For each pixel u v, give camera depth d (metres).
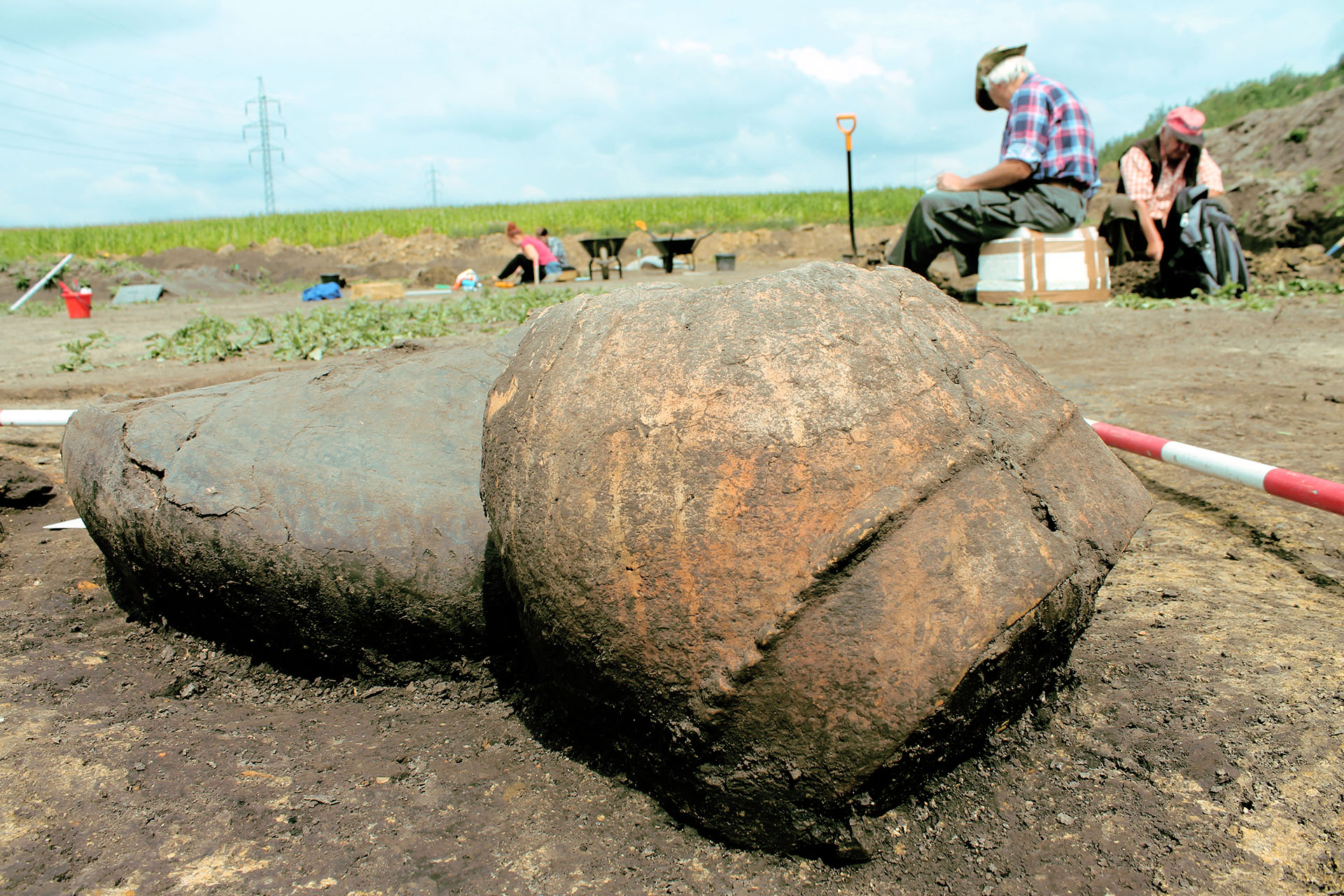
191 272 18.06
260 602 2.19
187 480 2.24
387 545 2.10
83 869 1.51
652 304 1.72
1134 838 1.58
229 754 1.89
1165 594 2.55
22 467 3.86
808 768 1.49
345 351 7.15
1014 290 8.99
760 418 1.51
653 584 1.52
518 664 2.12
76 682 2.19
